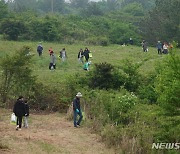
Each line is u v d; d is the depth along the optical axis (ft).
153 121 77.87
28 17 325.01
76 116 94.22
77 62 181.68
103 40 293.02
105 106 97.81
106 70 123.54
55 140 81.66
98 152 74.54
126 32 334.85
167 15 309.63
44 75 146.20
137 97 102.99
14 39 282.36
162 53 214.28
